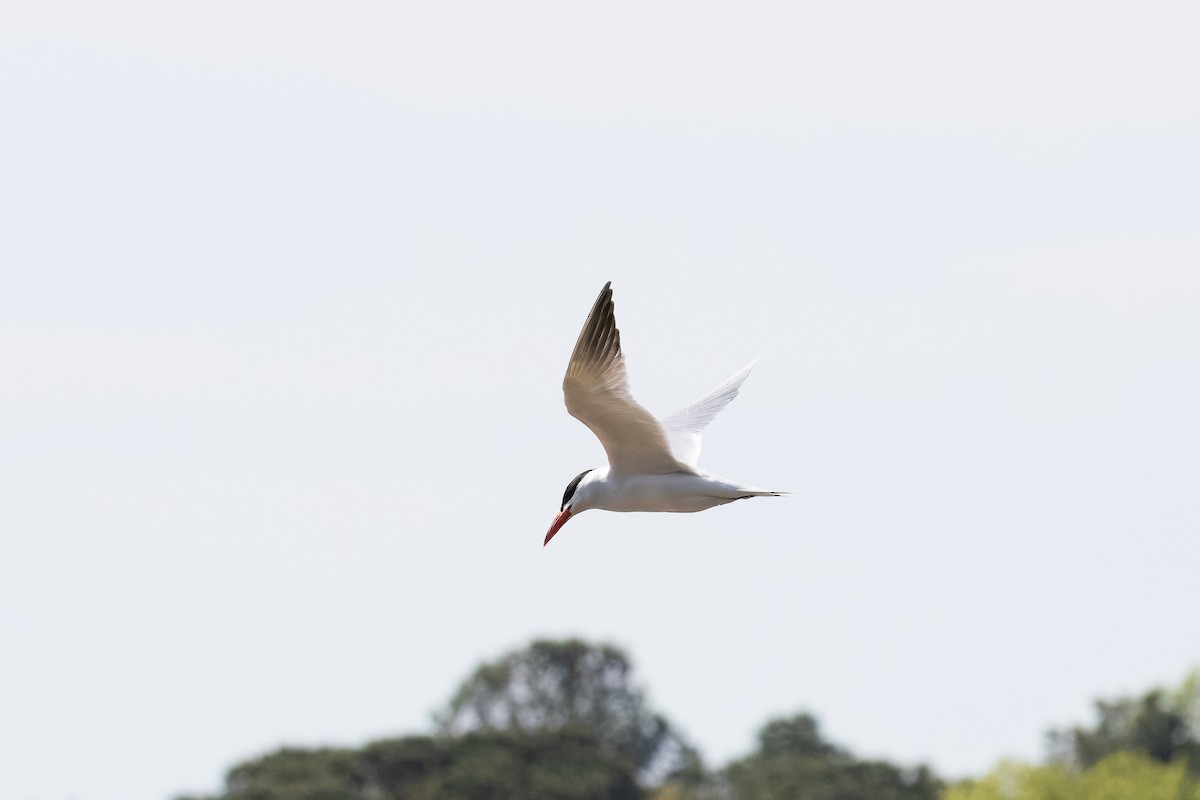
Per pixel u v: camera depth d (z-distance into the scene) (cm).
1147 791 5744
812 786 8400
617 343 1622
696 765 9962
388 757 8881
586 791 8669
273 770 8675
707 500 1727
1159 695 8619
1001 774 5622
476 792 8606
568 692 10006
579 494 1778
